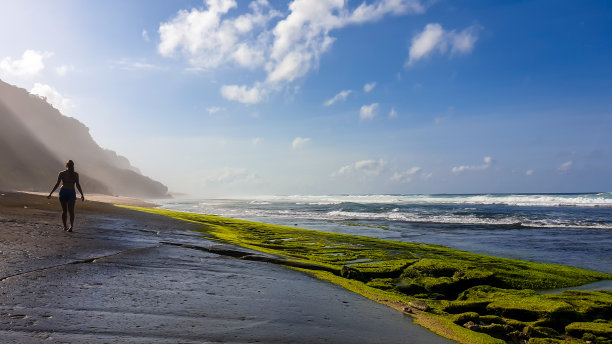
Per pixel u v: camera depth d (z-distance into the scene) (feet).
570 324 19.92
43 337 10.44
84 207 68.95
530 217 106.93
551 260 42.06
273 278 23.22
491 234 66.69
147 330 11.91
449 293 26.32
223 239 42.34
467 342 15.25
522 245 53.06
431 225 84.23
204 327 12.82
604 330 18.85
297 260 31.04
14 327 10.94
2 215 41.75
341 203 222.69
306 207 174.40
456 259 36.83
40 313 12.38
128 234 37.01
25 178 283.79
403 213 125.18
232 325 13.38
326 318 15.85
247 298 17.52
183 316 13.73
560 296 24.71
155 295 16.16
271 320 14.53
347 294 21.47
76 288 15.90
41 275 17.46
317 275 26.30
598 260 42.06
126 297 15.35
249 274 23.53
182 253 28.60
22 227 33.40
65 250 24.29
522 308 20.99
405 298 23.44
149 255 26.04
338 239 50.31
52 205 66.08
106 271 19.79
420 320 17.87
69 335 10.81
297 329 13.82
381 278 28.94
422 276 28.68
